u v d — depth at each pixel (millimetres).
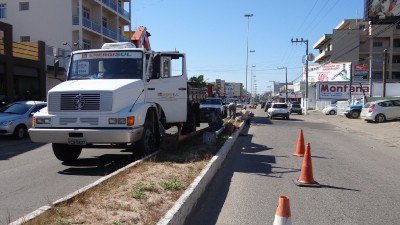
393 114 32406
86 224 5031
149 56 11680
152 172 8492
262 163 11852
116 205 5926
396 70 83375
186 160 10180
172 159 10289
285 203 4508
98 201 6129
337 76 64062
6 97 26703
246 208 7082
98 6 52938
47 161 11430
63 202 5934
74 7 49125
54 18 48594
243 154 13734
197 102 16469
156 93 11859
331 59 88625
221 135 16531
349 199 7797
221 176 9875
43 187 8070
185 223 6184
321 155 14000
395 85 58406
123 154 12648
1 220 5816
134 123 9977
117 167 10398
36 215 5293
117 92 9969
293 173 10305
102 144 10758
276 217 4523
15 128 17391
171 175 8242
